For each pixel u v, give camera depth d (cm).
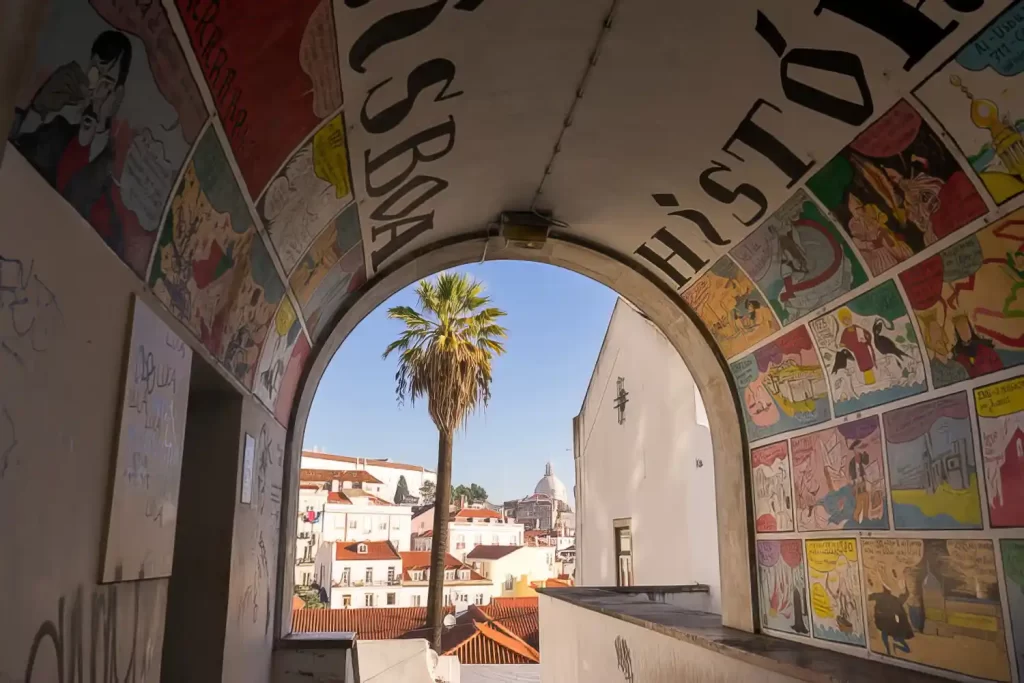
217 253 349
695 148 541
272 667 599
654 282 761
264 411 532
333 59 348
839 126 448
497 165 588
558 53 444
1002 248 402
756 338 667
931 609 469
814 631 591
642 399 1505
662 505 1380
